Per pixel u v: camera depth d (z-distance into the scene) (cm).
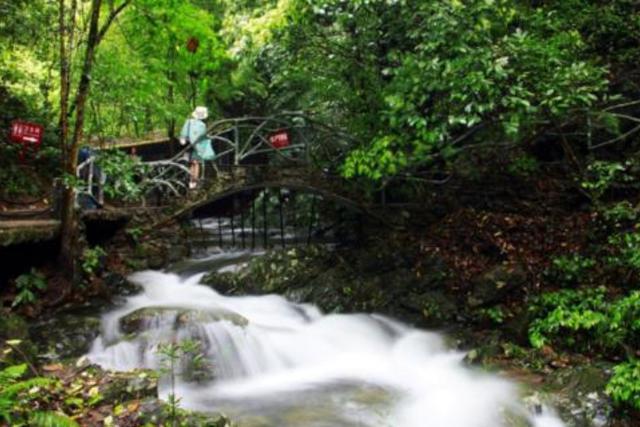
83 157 925
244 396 557
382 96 794
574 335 629
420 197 940
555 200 848
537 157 951
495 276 747
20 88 1152
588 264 709
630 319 586
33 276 689
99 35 678
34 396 396
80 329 627
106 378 464
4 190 960
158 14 1060
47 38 905
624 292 661
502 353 647
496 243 805
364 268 873
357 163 810
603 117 756
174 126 1482
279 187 930
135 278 845
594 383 518
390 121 740
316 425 485
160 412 410
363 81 873
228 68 1431
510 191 888
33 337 603
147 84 1098
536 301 693
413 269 840
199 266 940
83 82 680
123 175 755
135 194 791
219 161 1275
